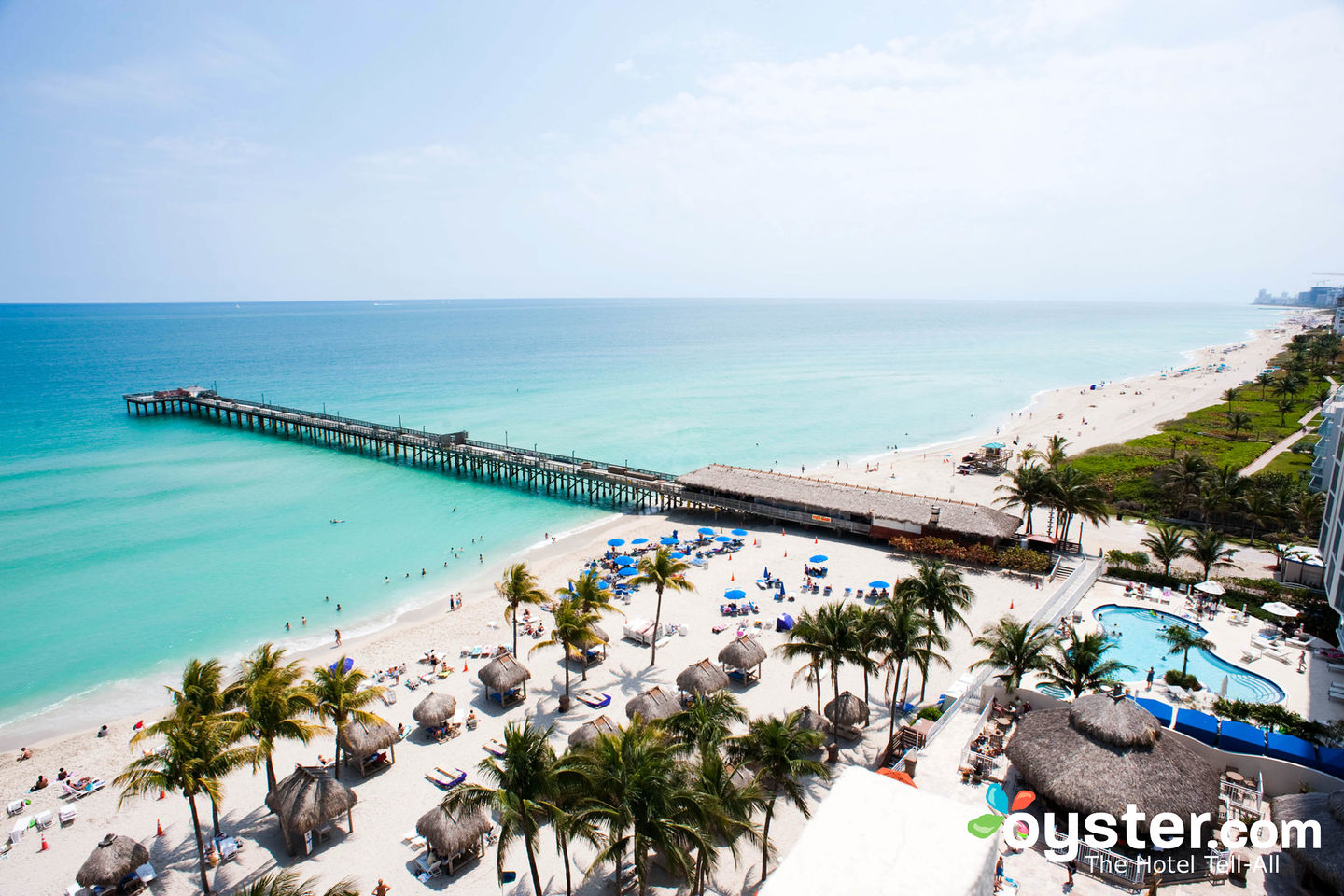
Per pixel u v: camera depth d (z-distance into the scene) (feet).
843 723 118.11
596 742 86.89
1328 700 127.54
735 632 163.32
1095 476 284.20
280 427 431.02
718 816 76.43
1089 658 109.29
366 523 260.83
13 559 219.82
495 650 157.28
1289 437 356.18
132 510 270.87
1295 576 180.55
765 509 244.01
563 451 363.97
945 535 213.25
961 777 97.35
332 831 102.73
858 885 42.04
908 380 618.85
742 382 603.67
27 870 97.60
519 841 100.37
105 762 123.65
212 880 93.45
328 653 161.48
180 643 168.96
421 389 559.79
